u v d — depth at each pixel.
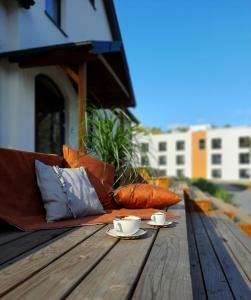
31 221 2.31
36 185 2.64
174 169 37.66
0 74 5.07
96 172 3.11
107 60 6.09
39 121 6.66
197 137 37.25
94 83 6.57
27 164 2.67
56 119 7.20
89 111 4.09
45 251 1.58
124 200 2.90
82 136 3.68
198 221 4.06
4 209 2.28
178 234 1.93
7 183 2.44
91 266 1.34
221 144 36.56
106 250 1.58
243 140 36.03
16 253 1.55
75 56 4.79
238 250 2.64
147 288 1.12
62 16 7.35
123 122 3.70
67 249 1.61
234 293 1.76
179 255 1.50
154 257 1.47
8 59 4.99
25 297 1.05
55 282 1.17
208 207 4.79
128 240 1.78
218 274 2.06
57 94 7.17
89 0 9.08
